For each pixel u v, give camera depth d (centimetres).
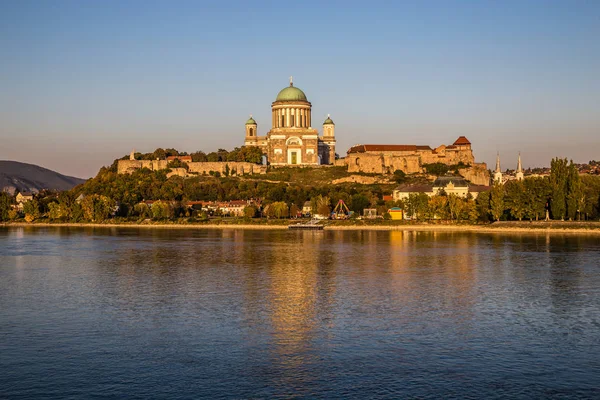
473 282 13525
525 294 12100
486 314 10312
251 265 16425
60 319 9962
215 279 14000
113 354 8038
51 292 12362
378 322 9725
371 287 12900
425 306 10944
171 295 12000
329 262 17050
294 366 7562
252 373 7331
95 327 9431
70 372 7381
